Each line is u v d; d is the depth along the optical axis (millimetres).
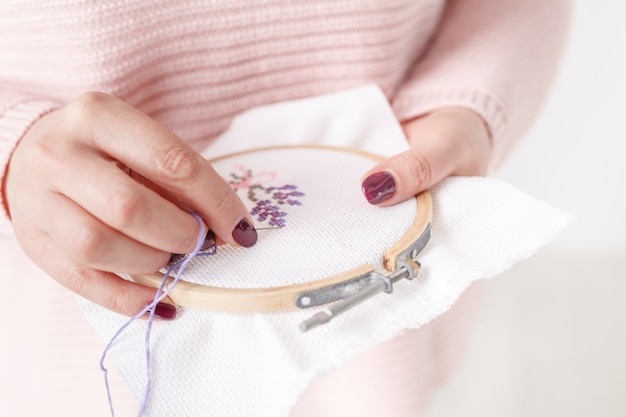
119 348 318
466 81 434
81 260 304
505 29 469
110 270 310
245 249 327
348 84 440
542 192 951
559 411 771
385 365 406
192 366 311
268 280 309
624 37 821
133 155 305
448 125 400
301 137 424
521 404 775
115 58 380
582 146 904
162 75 404
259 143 423
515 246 331
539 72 477
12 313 404
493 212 349
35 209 315
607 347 845
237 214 317
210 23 397
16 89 419
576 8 816
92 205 298
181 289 312
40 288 392
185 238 307
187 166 301
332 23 417
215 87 419
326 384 409
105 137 309
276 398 283
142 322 321
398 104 449
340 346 289
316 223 338
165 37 391
